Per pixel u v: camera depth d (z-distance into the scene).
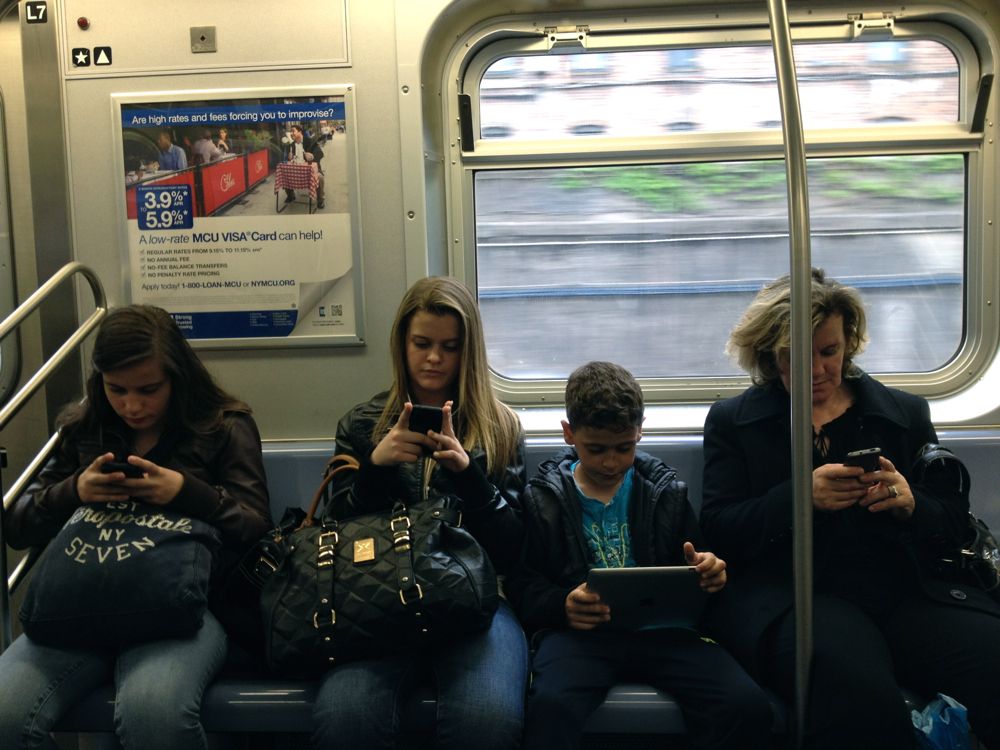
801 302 1.73
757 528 2.18
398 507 2.11
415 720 1.98
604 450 2.12
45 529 2.25
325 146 2.77
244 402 2.64
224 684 2.08
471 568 2.01
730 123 2.80
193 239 2.82
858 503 2.14
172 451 2.31
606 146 2.81
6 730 1.89
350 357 2.83
